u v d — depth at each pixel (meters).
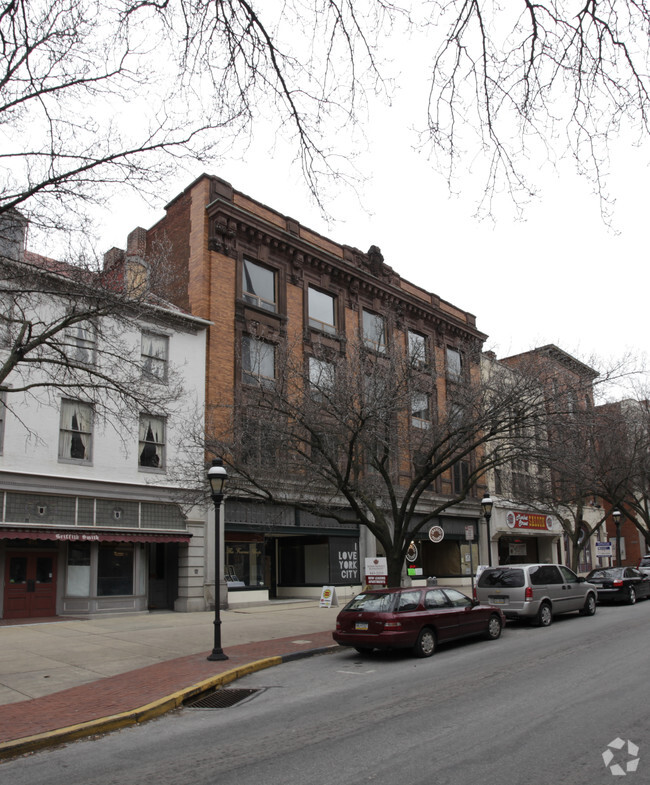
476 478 17.25
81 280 10.33
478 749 6.25
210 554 21.41
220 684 10.16
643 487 32.34
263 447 17.88
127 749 6.95
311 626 16.92
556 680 9.50
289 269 26.08
